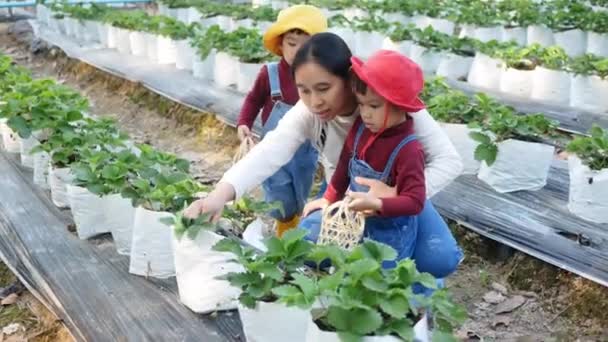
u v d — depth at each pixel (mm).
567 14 9906
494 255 5242
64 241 5051
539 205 5461
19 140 6766
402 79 3271
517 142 5570
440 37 9031
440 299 2938
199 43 9242
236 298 3738
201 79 9438
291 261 3277
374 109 3346
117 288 4359
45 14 14102
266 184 4754
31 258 4871
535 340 4398
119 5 15938
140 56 11102
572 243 4930
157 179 4418
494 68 8398
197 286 3953
